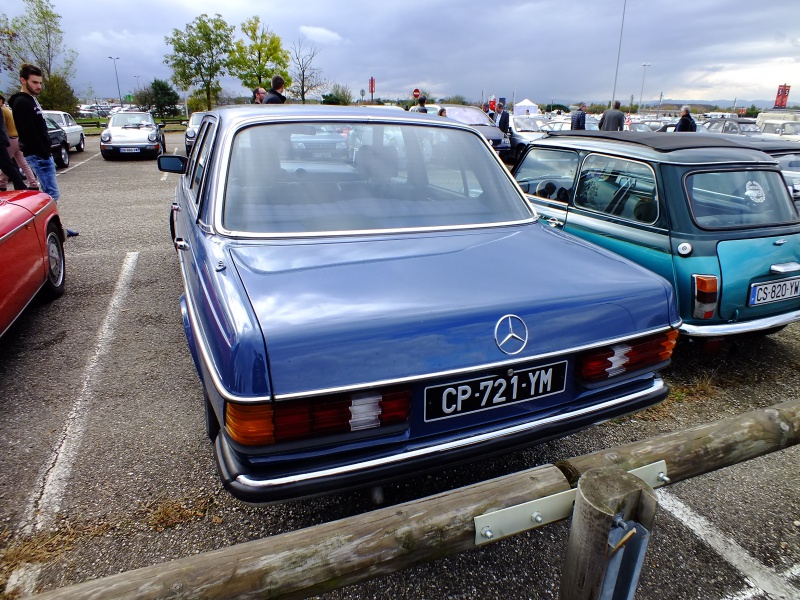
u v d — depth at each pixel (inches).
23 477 95.7
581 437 113.0
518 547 84.0
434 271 77.5
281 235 85.0
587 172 162.9
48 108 1111.0
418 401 67.6
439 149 107.0
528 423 74.5
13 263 137.9
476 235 95.0
